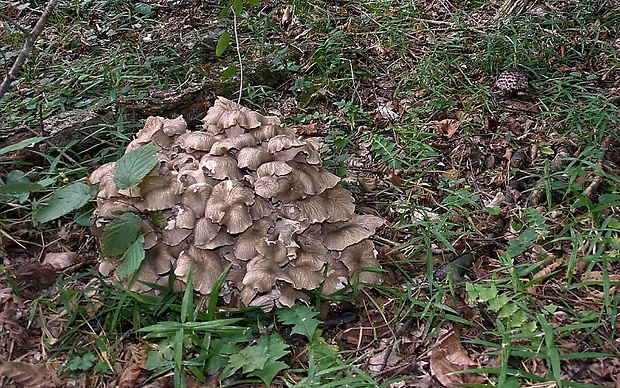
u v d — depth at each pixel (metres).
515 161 1.14
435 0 1.90
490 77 1.43
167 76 1.41
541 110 1.29
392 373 0.75
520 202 1.05
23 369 0.72
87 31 1.66
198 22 1.77
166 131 0.88
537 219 0.95
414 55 1.54
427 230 0.95
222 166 0.79
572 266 0.83
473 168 1.15
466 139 1.21
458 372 0.70
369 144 1.23
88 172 1.08
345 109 1.32
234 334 0.77
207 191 0.79
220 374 0.73
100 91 1.32
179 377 0.70
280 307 0.79
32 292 0.86
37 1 1.84
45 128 1.08
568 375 0.73
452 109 1.32
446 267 0.90
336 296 0.82
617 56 1.48
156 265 0.79
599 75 1.42
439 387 0.73
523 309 0.78
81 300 0.83
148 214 0.80
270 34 1.67
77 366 0.73
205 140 0.82
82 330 0.80
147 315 0.80
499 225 1.00
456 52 1.56
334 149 1.21
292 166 0.82
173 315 0.80
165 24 1.75
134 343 0.79
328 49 1.49
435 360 0.75
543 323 0.72
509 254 0.89
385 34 1.63
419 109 1.31
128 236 0.75
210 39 1.58
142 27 1.73
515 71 1.37
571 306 0.83
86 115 1.12
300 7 1.75
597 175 1.05
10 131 1.06
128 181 0.75
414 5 1.86
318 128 1.28
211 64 1.49
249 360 0.71
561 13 1.68
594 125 1.19
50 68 1.48
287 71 1.44
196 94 1.24
